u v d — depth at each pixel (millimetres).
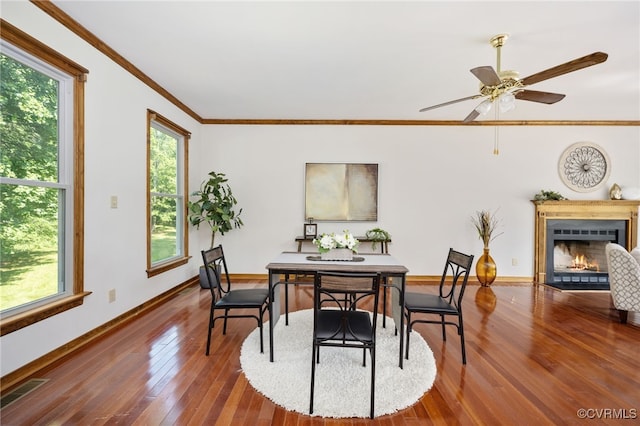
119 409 1705
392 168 4785
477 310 3434
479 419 1667
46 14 2084
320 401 1794
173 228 4137
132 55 2805
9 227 1955
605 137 4715
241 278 4840
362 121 4750
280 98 3869
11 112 1955
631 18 2158
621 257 3023
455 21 2227
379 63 2895
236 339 2629
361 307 3545
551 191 4652
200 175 4770
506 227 4777
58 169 2301
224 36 2469
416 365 2203
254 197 4824
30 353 2004
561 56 2707
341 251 2656
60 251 2316
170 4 2078
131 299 3064
